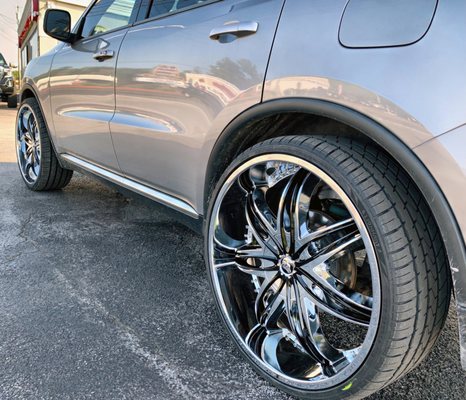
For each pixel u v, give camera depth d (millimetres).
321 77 1149
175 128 1738
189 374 1444
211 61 1518
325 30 1164
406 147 1004
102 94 2270
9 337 1597
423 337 1088
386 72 1025
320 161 1184
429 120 958
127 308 1833
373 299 1093
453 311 1800
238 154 1564
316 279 1273
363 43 1074
